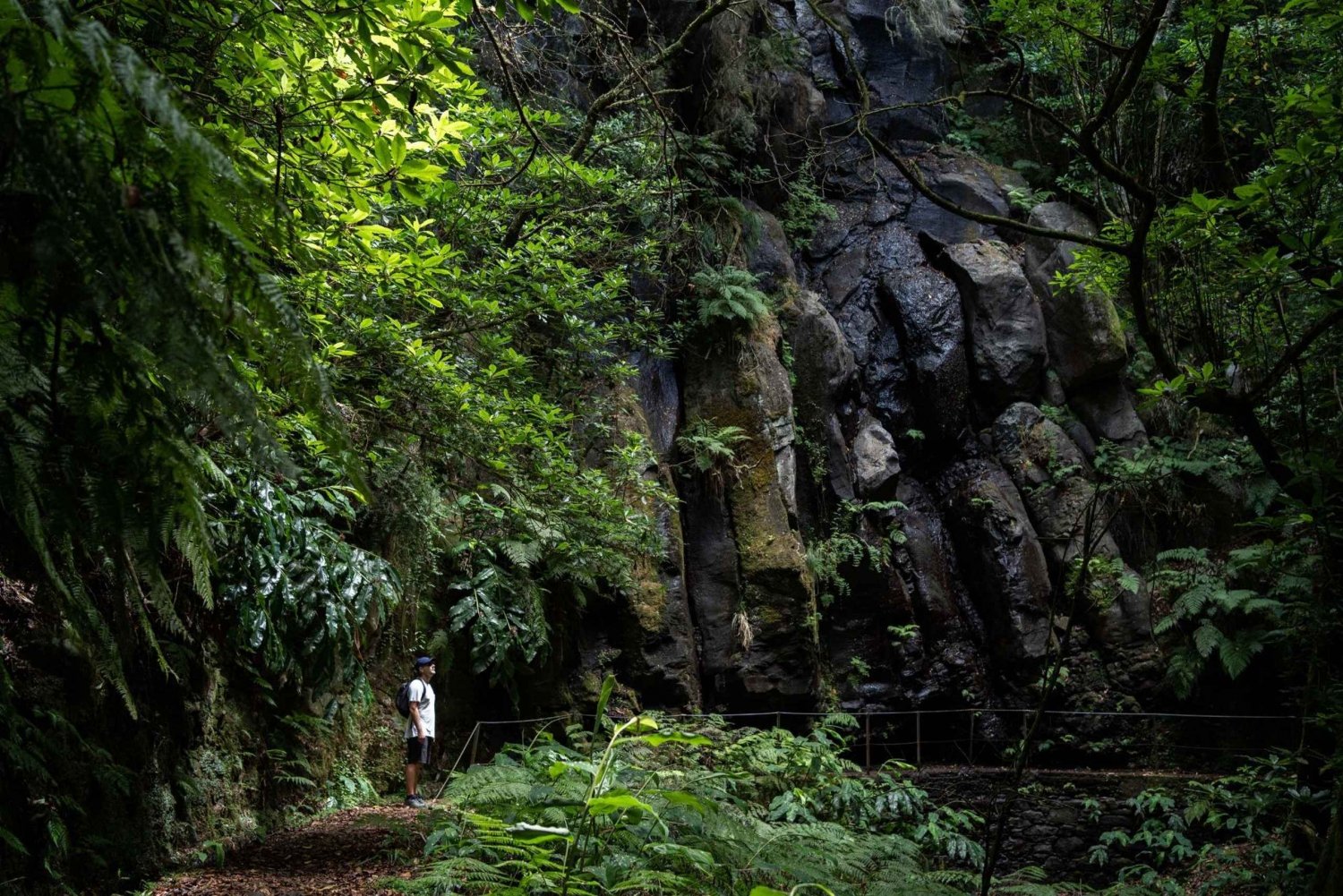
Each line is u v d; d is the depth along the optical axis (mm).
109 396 1472
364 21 3449
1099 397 14914
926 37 15812
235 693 7656
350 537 8805
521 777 5176
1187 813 10203
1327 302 5812
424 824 5574
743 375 13422
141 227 1239
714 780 6598
